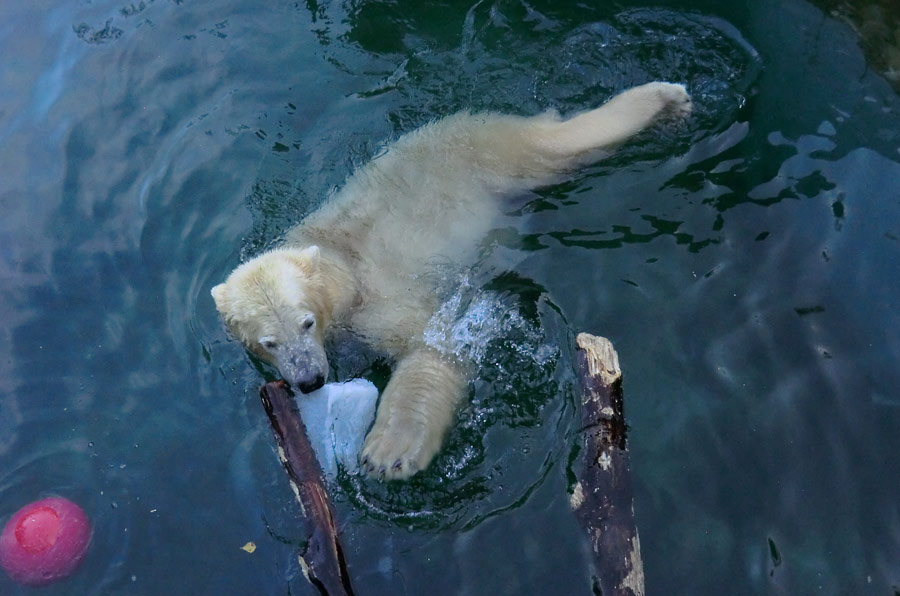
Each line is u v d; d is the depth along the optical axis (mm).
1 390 5742
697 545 4984
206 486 5312
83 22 7617
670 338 5578
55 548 5141
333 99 6922
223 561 5086
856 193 5980
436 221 6129
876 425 5238
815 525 5012
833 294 5637
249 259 6109
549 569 4938
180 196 6500
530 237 6051
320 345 5590
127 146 6805
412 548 5039
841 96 6441
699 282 5750
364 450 5324
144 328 5926
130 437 5516
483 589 4918
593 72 6828
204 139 6777
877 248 5770
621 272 5832
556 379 5508
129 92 7105
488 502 5156
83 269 6215
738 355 5492
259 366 5703
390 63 7078
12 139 6949
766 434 5258
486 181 6281
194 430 5500
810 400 5328
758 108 6449
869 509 5035
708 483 5145
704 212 6012
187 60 7246
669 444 5262
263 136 6766
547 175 6301
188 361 5762
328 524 4883
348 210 6164
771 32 6848
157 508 5270
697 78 6668
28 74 7348
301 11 7480
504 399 5484
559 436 5309
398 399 5441
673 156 6285
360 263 5977
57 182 6664
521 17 7176
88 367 5793
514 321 5734
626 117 6469
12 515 5309
